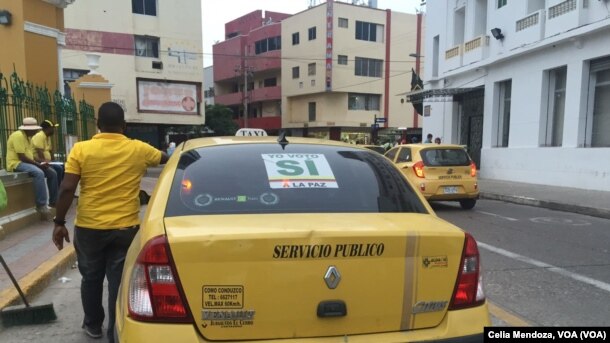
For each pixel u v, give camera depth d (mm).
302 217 2467
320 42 45406
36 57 13023
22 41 12523
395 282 2311
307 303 2207
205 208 2529
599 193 12656
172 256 2135
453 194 10664
